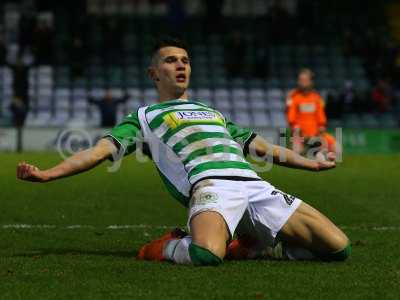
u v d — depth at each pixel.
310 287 13.32
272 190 15.62
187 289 13.07
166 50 16.86
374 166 43.28
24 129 53.41
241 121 63.59
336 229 15.55
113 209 24.83
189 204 15.57
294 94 42.50
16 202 26.06
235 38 66.75
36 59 65.44
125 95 56.66
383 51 67.81
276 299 12.54
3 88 63.78
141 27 69.62
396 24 71.81
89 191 29.48
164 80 16.86
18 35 67.81
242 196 15.29
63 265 15.09
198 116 16.34
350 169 41.22
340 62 69.06
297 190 31.08
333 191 30.77
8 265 15.12
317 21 71.56
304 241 15.45
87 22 68.50
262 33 70.75
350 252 15.66
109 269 14.63
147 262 15.30
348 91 62.81
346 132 55.91
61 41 67.75
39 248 17.62
